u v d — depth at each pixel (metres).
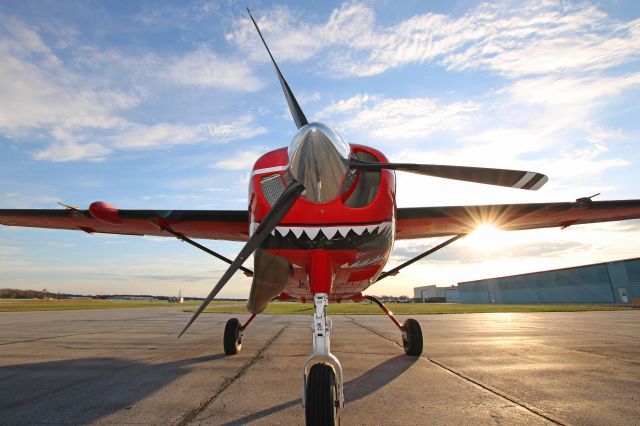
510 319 15.37
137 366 4.98
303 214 3.23
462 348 6.63
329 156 3.04
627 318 15.81
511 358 5.55
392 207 3.54
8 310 25.91
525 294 55.50
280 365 5.03
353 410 3.03
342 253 3.30
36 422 2.76
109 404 3.20
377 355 5.92
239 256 3.03
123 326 12.11
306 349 6.61
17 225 7.34
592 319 15.27
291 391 3.62
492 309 27.31
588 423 2.71
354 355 5.92
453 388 3.74
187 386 3.84
